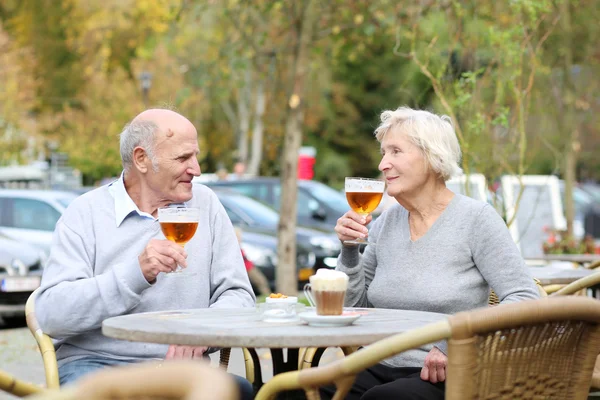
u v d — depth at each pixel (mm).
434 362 4430
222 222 5305
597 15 15805
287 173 14492
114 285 4586
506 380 3318
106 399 1964
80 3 42844
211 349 5195
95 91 40875
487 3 10180
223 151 47906
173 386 1947
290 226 14523
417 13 11383
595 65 16922
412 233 4926
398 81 51875
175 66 37625
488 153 9383
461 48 10141
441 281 4742
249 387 4695
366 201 4953
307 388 3326
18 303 12594
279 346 3535
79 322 4656
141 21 30594
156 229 5047
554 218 14773
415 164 4848
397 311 4453
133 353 4902
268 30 14992
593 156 37438
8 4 46094
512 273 4668
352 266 5039
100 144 39562
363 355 3201
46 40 45312
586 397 3609
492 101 9977
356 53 14242
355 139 54344
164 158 5027
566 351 3510
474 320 3119
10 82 41250
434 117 4953
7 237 13398
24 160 43906
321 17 14016
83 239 4984
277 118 31500
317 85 41438
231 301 5051
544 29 11742
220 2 14555
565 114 15539
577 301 3336
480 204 4832
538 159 15578
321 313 3904
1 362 9859
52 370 4621
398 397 4324
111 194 5113
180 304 5016
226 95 15977
